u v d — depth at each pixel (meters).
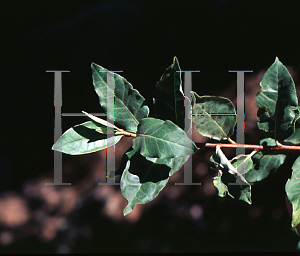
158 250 1.26
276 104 0.64
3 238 1.30
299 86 1.26
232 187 0.61
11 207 1.32
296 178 0.63
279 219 1.25
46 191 1.33
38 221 1.32
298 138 0.65
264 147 0.65
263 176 0.67
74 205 1.32
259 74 1.27
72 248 1.28
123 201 1.31
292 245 1.23
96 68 0.61
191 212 1.30
